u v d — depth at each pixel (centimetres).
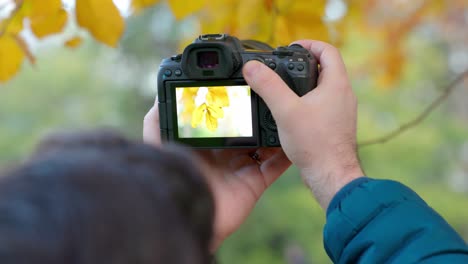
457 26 722
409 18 416
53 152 49
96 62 1252
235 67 118
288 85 117
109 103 1148
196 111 120
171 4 156
